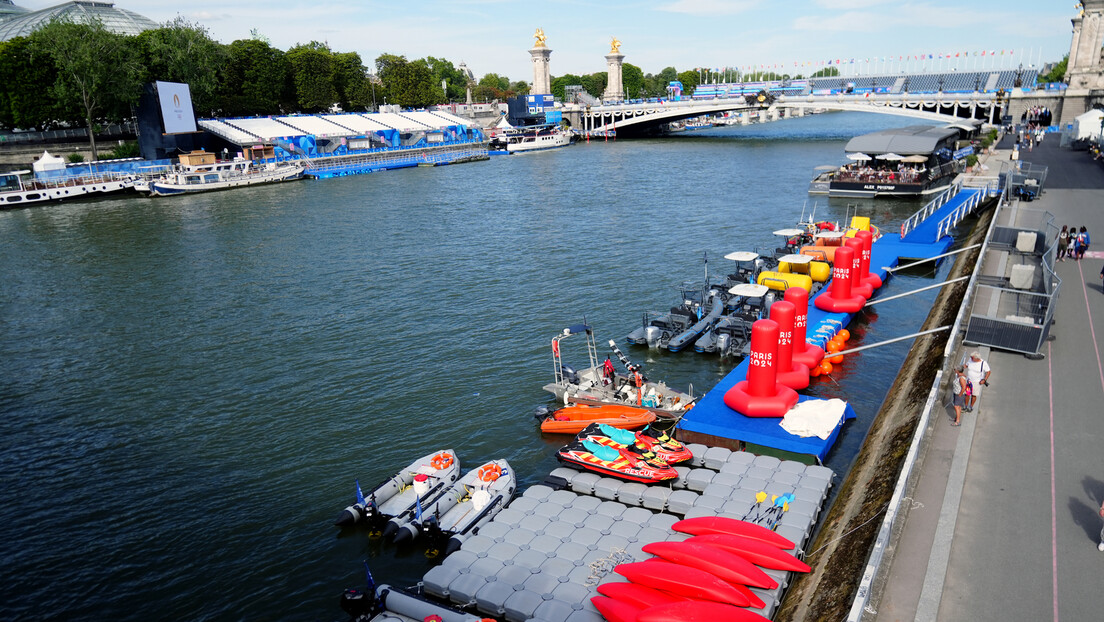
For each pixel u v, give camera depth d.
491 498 25.25
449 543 23.00
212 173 114.12
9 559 24.41
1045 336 28.81
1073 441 22.08
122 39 119.06
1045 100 129.62
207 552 24.44
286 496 27.52
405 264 61.97
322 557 23.86
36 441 32.56
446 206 92.69
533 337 43.06
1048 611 15.20
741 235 68.44
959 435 22.69
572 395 33.44
